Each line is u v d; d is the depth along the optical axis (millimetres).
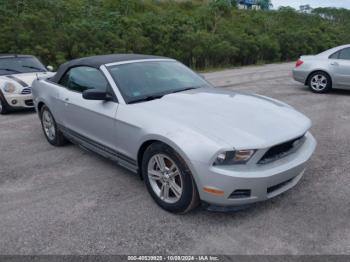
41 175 4332
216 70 19125
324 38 29875
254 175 2875
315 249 2762
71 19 18812
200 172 2910
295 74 9836
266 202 3482
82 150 5215
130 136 3580
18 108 7723
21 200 3701
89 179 4172
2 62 8594
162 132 3168
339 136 5551
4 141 5789
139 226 3143
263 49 23750
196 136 2982
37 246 2902
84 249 2846
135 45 18703
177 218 3256
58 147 5398
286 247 2793
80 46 16484
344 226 3053
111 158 4125
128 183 4031
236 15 33562
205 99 3789
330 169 4250
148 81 4152
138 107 3633
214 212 3332
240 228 3068
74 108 4492
